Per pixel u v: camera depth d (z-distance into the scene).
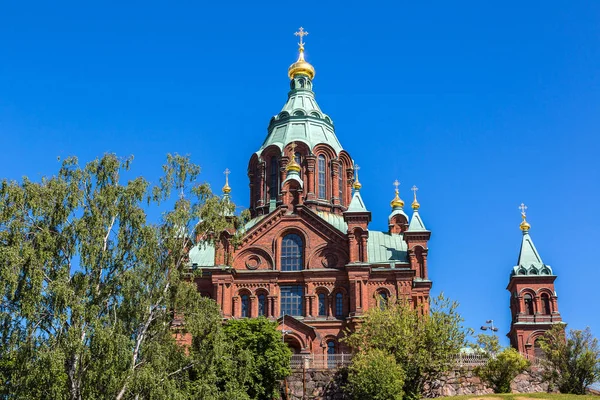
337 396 61.72
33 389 40.84
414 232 77.06
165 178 51.50
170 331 48.75
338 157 89.50
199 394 45.41
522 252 89.44
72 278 45.25
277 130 91.62
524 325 84.12
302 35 101.19
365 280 73.88
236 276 76.00
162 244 49.09
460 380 63.84
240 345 58.78
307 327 71.62
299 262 77.19
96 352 42.16
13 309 42.66
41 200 45.97
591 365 62.50
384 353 59.78
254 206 88.88
